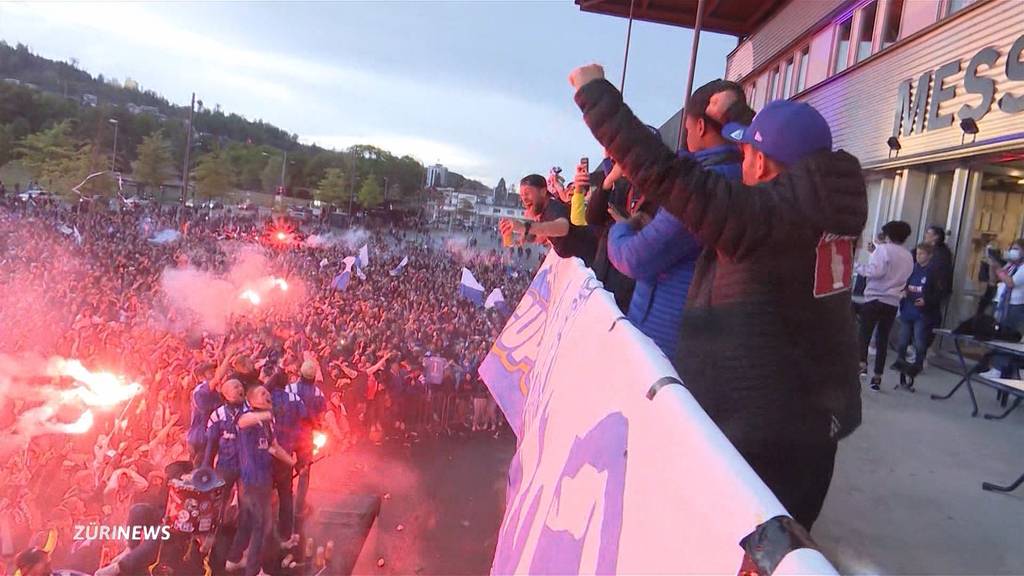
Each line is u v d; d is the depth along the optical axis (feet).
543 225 10.34
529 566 4.69
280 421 24.14
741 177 5.70
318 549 23.93
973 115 27.09
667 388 3.43
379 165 375.25
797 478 4.29
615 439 3.92
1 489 19.72
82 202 184.24
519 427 9.41
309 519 26.71
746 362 4.28
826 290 4.32
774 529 2.13
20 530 18.98
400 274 106.42
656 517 2.92
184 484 19.35
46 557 15.66
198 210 213.05
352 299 75.00
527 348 11.10
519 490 6.75
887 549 7.66
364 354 41.55
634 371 4.06
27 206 142.72
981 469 10.79
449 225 361.51
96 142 231.09
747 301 4.32
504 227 10.79
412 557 24.99
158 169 254.27
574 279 8.77
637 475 3.33
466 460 37.40
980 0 26.94
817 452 4.30
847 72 39.47
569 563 3.86
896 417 14.39
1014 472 10.69
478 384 43.80
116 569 17.90
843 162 4.49
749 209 4.23
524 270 132.26
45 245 92.22
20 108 294.05
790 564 1.99
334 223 296.92
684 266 6.02
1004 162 26.61
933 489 9.76
